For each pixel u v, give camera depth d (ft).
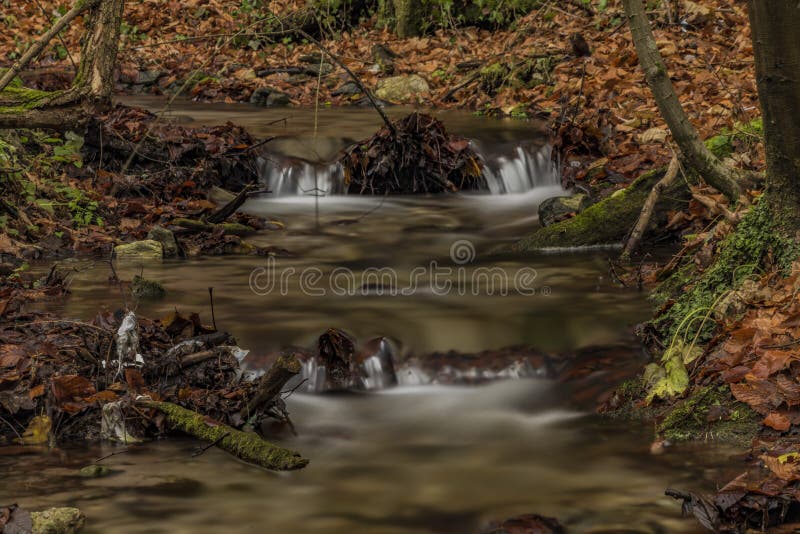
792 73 15.70
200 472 13.20
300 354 16.69
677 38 38.34
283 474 13.24
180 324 16.93
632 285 20.45
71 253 23.36
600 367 16.58
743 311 16.17
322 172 29.32
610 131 30.63
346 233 25.70
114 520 11.75
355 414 15.49
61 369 15.25
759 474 12.66
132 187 26.71
